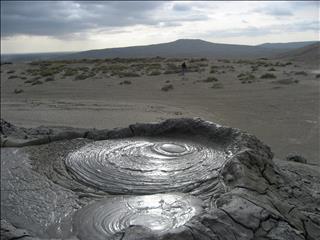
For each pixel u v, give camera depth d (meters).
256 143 7.05
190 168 6.52
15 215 5.45
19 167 7.14
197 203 5.34
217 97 13.82
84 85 20.59
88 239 4.73
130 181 6.20
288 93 11.71
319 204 5.22
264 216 4.08
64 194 6.03
